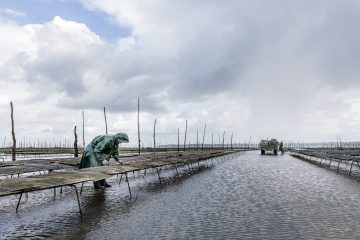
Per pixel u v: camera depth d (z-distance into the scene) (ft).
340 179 99.71
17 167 84.84
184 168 146.20
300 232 41.04
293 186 83.71
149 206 58.03
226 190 77.15
